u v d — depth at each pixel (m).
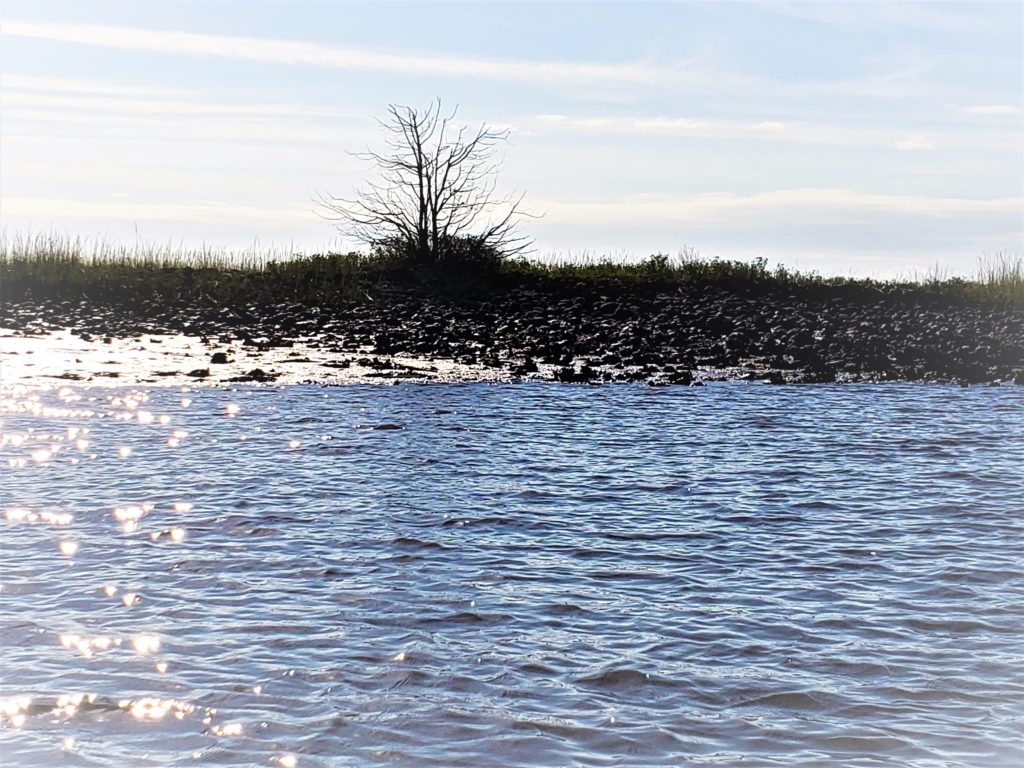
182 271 32.91
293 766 5.90
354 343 24.41
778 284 31.27
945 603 8.43
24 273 30.67
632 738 6.25
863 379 21.17
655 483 12.29
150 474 12.27
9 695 6.64
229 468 12.66
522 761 5.99
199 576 8.80
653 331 26.02
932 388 20.28
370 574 8.92
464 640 7.59
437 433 15.10
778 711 6.61
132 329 25.48
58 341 23.53
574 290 31.25
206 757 5.98
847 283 32.12
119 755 6.00
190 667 7.06
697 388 19.81
